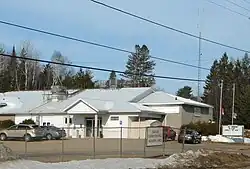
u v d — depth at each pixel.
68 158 27.48
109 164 23.50
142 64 120.69
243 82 120.00
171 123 64.31
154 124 57.69
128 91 67.50
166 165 25.39
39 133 48.06
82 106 59.59
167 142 52.78
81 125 60.53
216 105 99.69
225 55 124.38
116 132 59.19
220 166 27.86
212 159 29.53
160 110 65.25
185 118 64.88
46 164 21.88
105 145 41.62
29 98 69.69
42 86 105.06
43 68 107.88
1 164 20.44
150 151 35.12
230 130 61.19
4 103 67.25
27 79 99.56
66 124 61.66
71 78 109.31
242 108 85.69
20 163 21.36
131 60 121.06
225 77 116.50
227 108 93.50
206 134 64.00
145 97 67.00
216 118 95.69
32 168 20.38
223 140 59.75
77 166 22.03
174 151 36.00
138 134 58.38
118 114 59.41
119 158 27.08
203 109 71.06
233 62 127.25
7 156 22.14
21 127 48.16
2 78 97.88
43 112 63.00
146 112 60.06
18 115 64.75
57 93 67.12
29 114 64.06
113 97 64.81
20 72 99.38
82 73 112.88
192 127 63.53
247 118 85.06
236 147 48.56
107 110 59.69
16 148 36.28
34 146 39.09
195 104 67.12
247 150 44.25
